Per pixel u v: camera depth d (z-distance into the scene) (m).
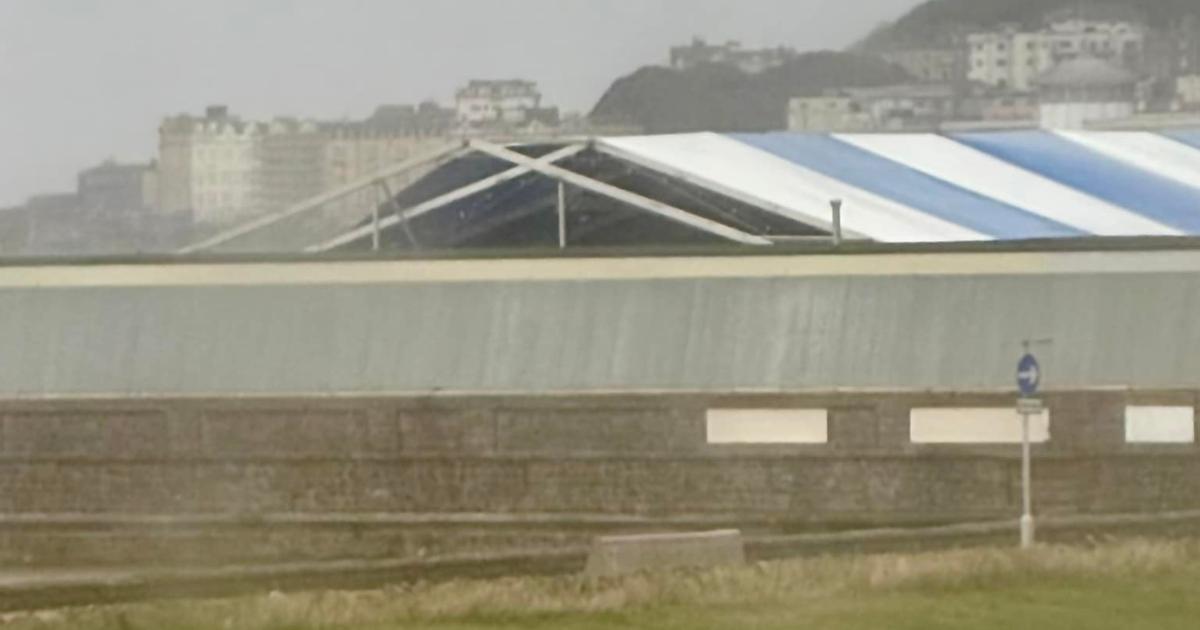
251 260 61.19
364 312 60.28
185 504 59.53
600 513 57.59
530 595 42.56
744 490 56.97
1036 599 42.28
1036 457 55.75
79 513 60.03
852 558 46.62
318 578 45.16
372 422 58.72
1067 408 55.84
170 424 59.72
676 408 57.38
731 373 57.94
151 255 61.88
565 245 67.88
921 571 44.22
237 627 39.75
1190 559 46.59
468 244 70.44
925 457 56.16
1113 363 56.47
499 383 58.84
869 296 58.31
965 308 57.72
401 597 42.56
